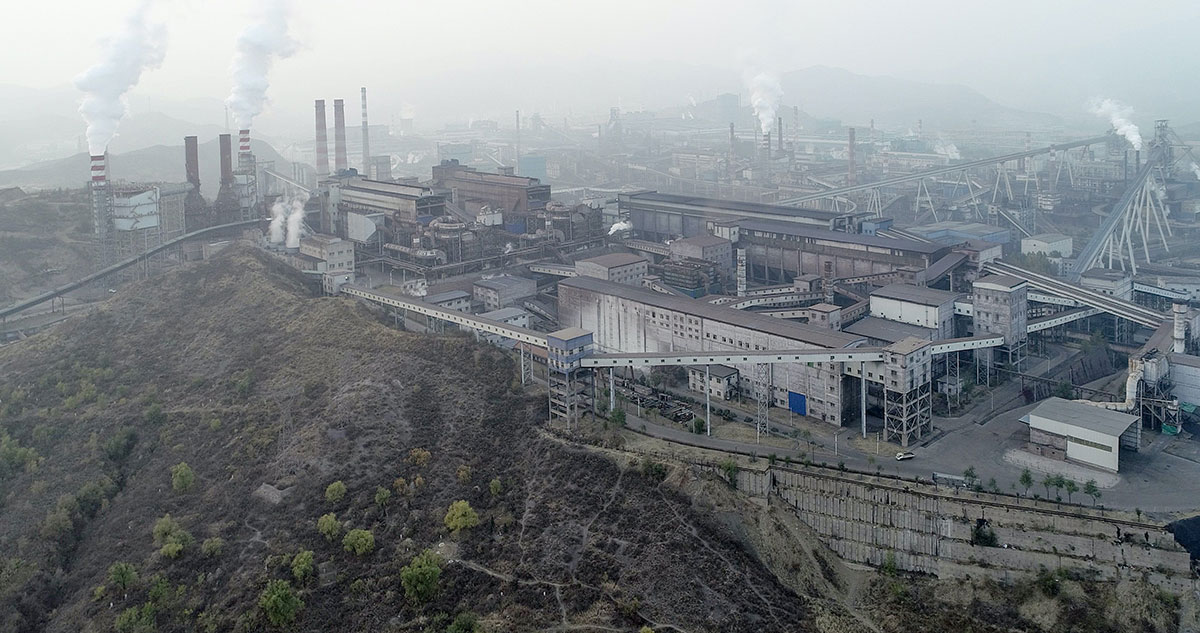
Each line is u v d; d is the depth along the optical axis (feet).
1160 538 453.99
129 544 518.78
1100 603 449.89
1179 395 637.30
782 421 638.53
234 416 634.02
